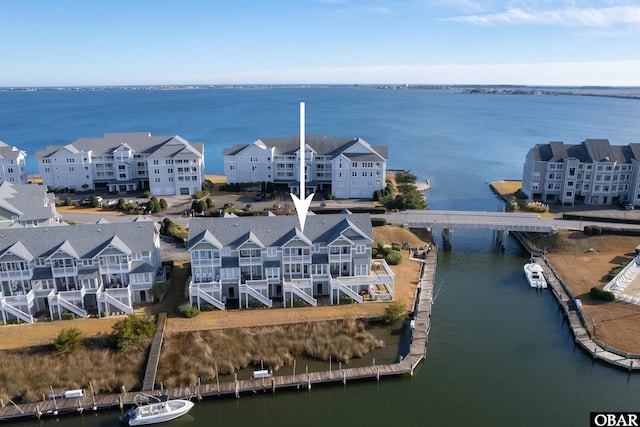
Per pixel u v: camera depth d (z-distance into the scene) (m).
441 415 48.91
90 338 57.25
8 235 64.38
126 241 65.75
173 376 53.12
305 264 67.88
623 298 68.25
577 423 47.44
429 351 59.28
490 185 141.62
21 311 60.91
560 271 80.38
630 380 53.97
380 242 88.56
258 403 51.06
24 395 50.56
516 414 48.81
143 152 126.69
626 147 113.75
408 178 131.88
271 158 123.56
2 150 122.62
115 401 49.44
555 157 113.62
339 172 116.06
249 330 60.00
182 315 62.56
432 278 77.00
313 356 57.28
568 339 62.06
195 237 66.81
